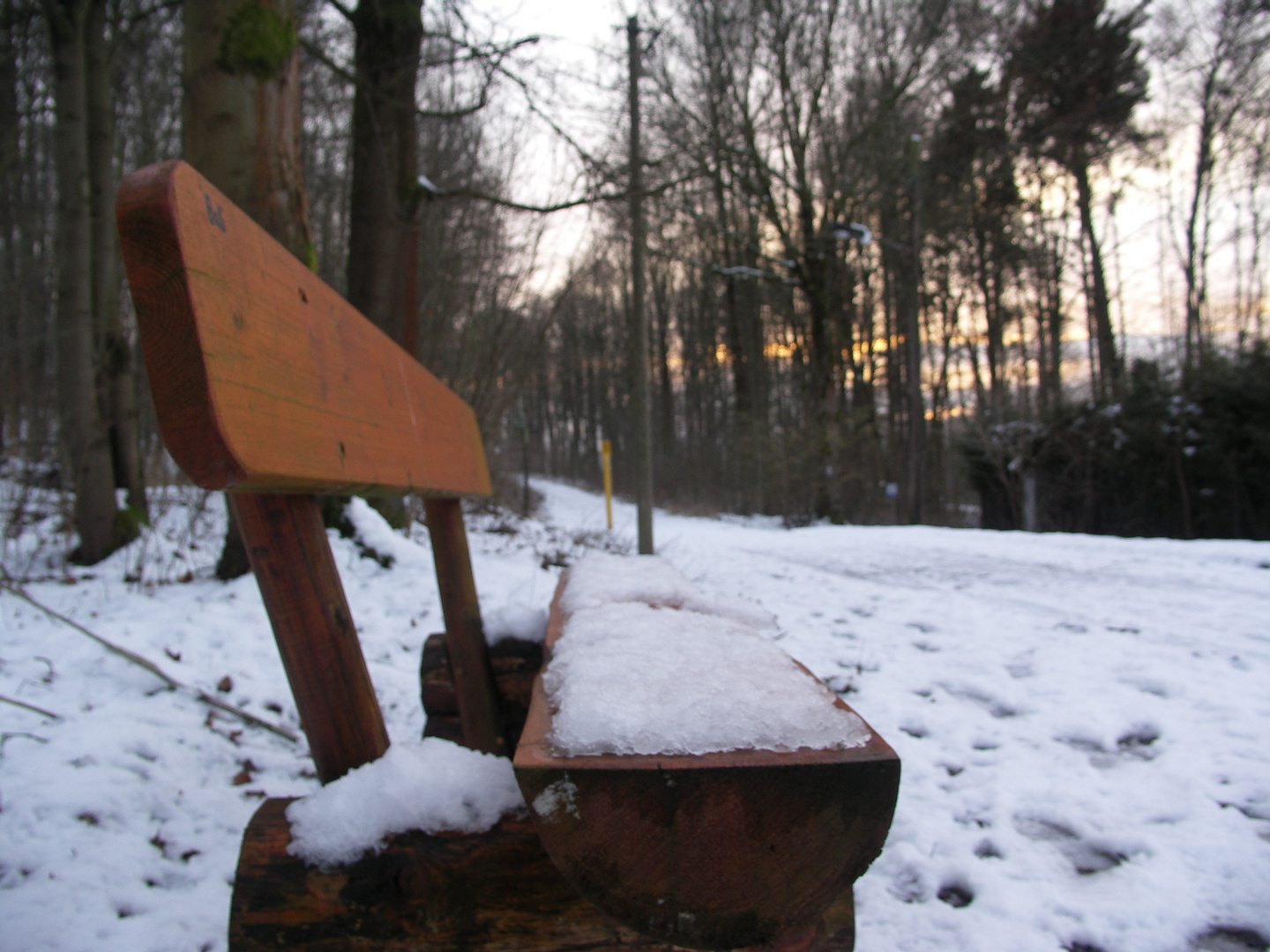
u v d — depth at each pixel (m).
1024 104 22.38
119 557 5.71
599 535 11.56
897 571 7.23
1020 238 25.34
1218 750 2.65
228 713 3.09
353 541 6.09
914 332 17.67
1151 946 1.73
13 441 6.35
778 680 1.07
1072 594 5.46
